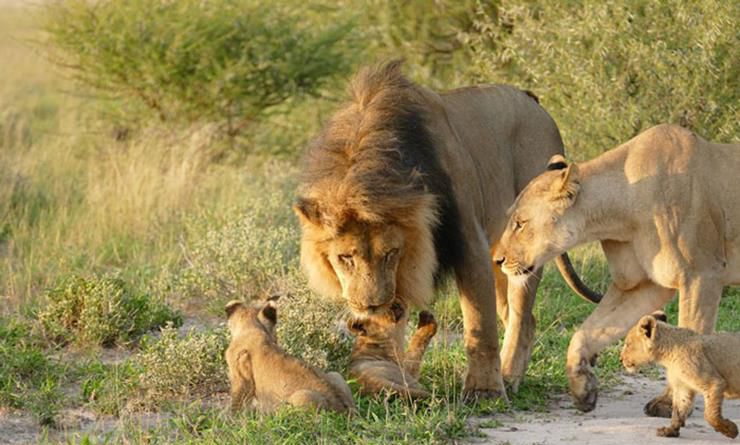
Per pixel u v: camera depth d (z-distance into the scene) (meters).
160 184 20.36
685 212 10.83
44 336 13.50
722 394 9.80
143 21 24.67
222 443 9.57
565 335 14.14
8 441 10.29
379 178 10.05
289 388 10.24
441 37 25.16
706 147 11.08
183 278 15.66
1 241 18.38
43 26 25.23
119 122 25.12
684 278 10.81
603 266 16.78
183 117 24.98
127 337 13.55
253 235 16.12
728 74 17.94
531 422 10.75
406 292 10.48
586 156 18.73
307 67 25.02
